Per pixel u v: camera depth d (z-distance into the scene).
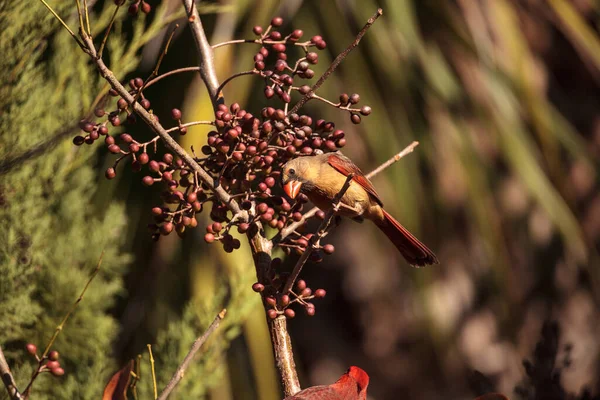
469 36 10.67
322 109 10.47
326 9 10.34
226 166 3.85
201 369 5.72
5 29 5.75
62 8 5.93
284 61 4.09
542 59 12.66
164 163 3.88
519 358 12.62
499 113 10.40
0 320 5.49
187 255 9.81
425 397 13.13
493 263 10.84
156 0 8.27
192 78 9.60
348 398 3.37
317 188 4.78
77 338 5.84
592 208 12.73
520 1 11.70
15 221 5.71
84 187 6.49
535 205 12.22
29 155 5.59
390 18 10.33
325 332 14.07
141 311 10.01
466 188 10.57
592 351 13.06
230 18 9.34
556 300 12.88
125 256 6.36
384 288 13.20
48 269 5.99
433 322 11.79
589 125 13.14
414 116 10.41
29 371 5.39
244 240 9.27
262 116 4.00
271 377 8.86
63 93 6.17
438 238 10.74
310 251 3.73
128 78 9.81
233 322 5.86
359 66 10.35
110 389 3.61
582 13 11.78
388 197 10.34
